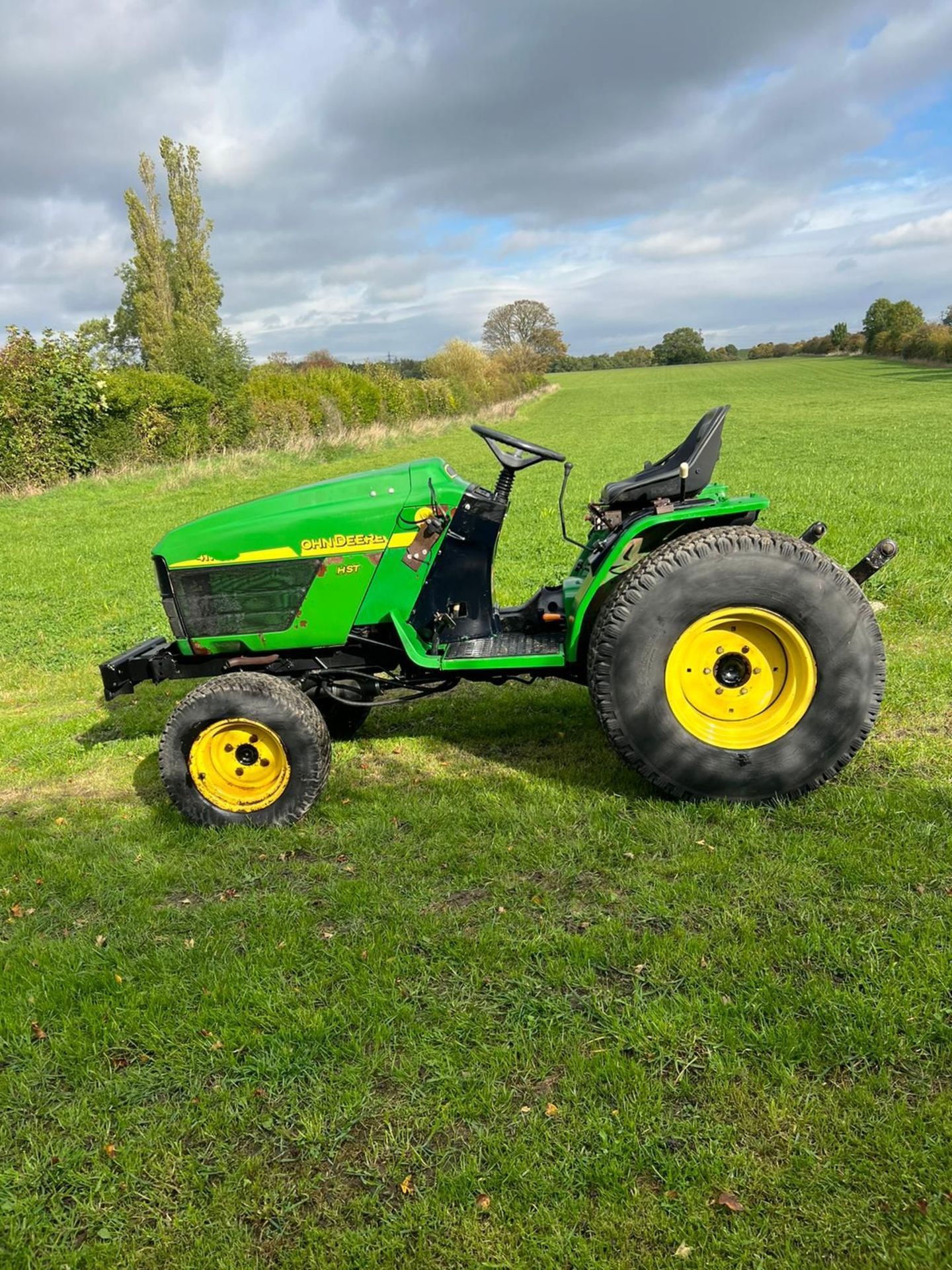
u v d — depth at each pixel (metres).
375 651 4.30
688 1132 2.18
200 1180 2.19
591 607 4.12
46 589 9.47
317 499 4.17
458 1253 1.96
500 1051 2.48
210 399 22.36
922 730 4.32
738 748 3.64
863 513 9.48
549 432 31.12
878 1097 2.23
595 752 4.51
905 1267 1.84
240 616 4.22
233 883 3.56
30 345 18.30
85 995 2.92
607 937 2.93
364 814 4.01
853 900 2.99
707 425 3.82
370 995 2.74
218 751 4.00
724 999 2.59
